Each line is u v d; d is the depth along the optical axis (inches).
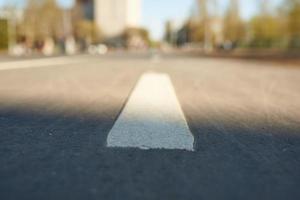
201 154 101.3
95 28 3654.0
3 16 2041.1
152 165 90.2
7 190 74.0
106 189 75.0
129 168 87.7
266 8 1376.7
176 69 557.6
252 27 1716.3
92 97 222.5
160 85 299.7
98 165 89.4
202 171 87.1
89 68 561.9
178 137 117.1
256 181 81.8
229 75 443.5
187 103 204.5
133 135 118.3
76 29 3002.0
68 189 74.7
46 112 166.1
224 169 89.1
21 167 87.3
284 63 807.7
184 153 101.3
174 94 239.0
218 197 72.5
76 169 86.4
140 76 399.9
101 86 291.1
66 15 2479.1
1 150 101.5
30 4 2133.4
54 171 84.8
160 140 113.2
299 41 1294.3
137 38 5221.5
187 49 3476.9
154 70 523.8
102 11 5713.6
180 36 4677.7
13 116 155.0
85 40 3257.9
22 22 2133.4
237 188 77.4
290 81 370.9
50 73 443.2
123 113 159.5
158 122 140.0
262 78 405.1
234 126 142.5
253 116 167.2
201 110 180.5
